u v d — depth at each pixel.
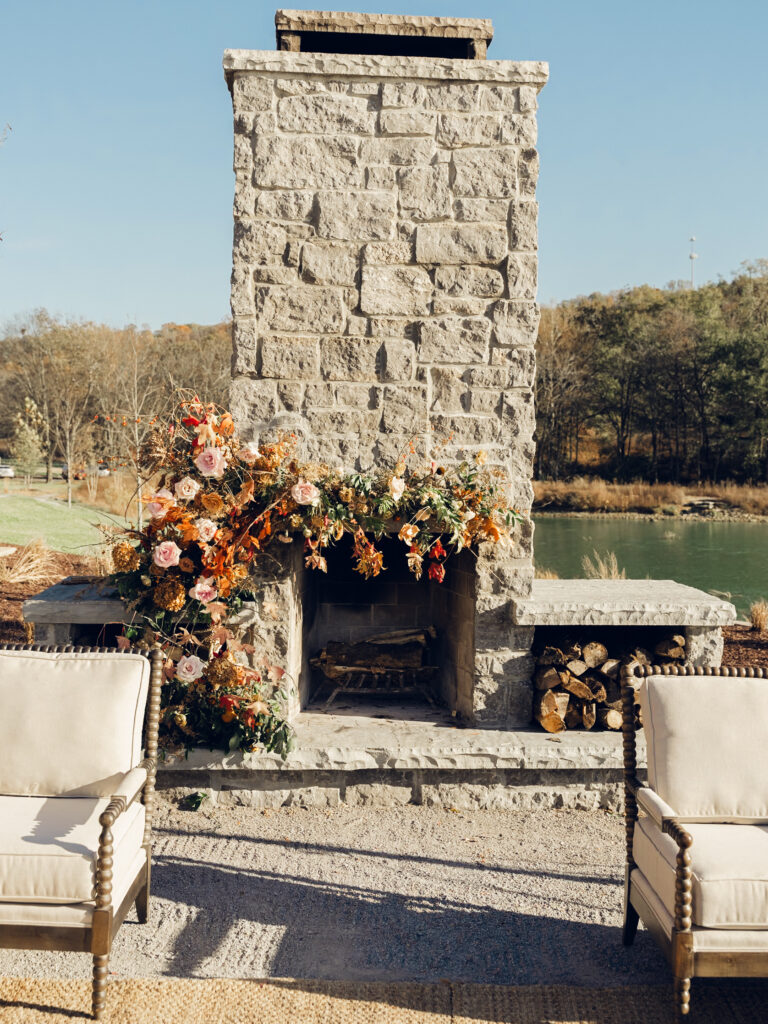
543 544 22.31
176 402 5.33
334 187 5.09
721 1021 3.08
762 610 9.45
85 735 3.63
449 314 5.16
